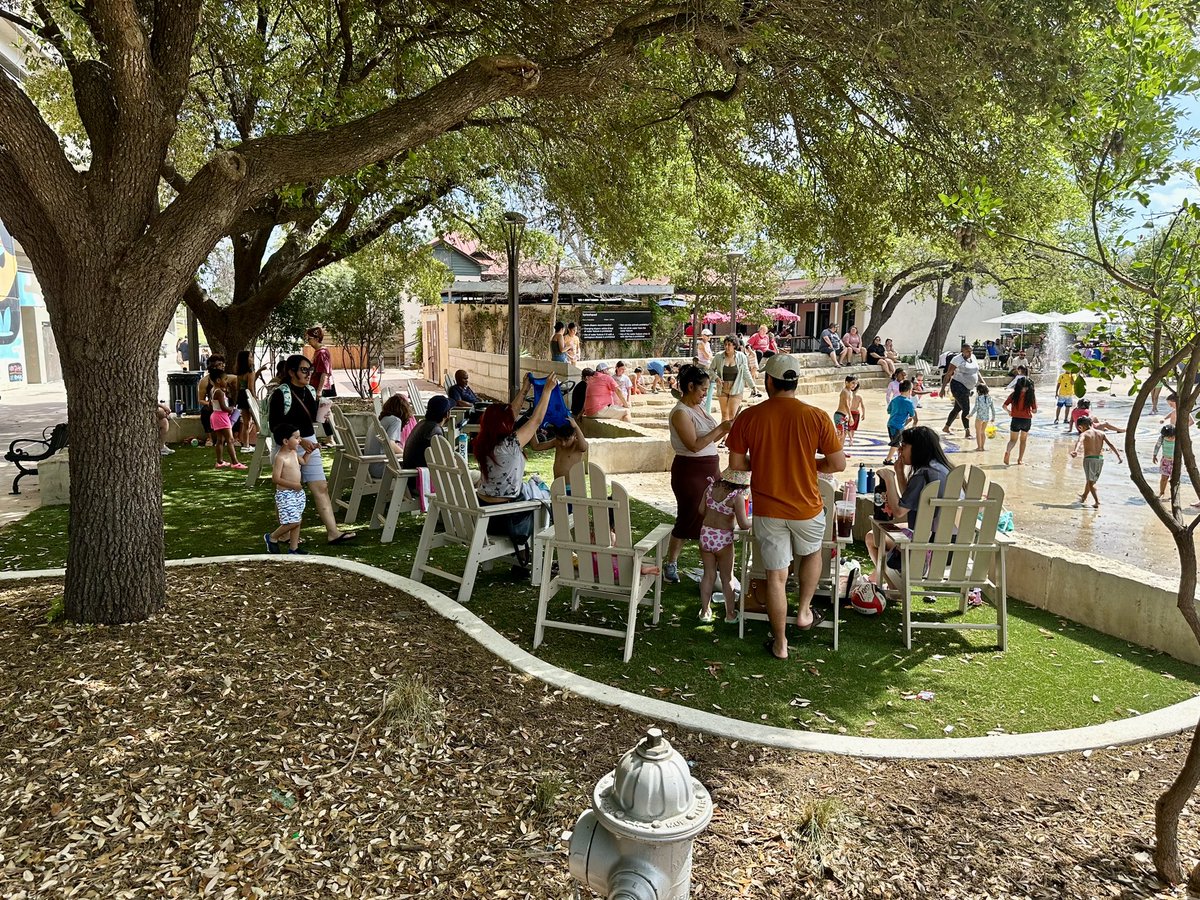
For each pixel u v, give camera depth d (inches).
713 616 235.6
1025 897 119.6
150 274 176.1
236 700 154.1
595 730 161.6
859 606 239.3
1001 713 179.8
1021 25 200.1
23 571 243.0
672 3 227.6
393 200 508.1
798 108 305.4
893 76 252.4
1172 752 161.8
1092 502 442.3
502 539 253.9
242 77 414.9
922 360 1430.9
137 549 184.5
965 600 240.5
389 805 132.1
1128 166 128.0
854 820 135.9
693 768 150.3
